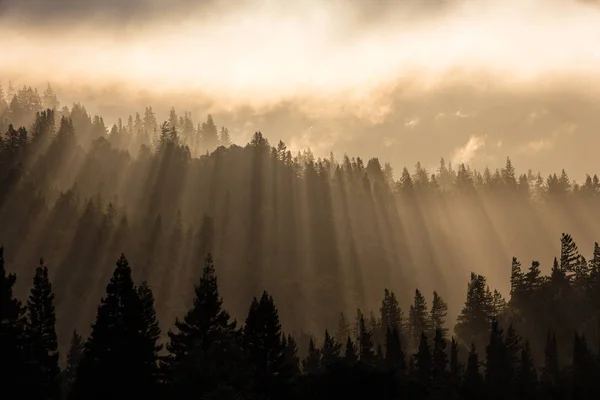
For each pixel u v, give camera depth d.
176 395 120.25
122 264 141.88
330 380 128.50
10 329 122.19
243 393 119.62
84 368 132.88
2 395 118.94
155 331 146.50
